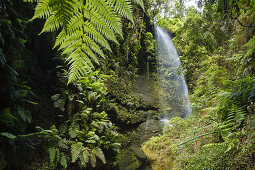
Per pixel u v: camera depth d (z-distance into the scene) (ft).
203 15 25.13
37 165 9.75
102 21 1.76
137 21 31.65
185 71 30.96
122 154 17.07
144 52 35.42
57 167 10.58
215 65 19.62
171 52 41.01
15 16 11.67
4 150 8.32
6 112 8.21
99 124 14.62
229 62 18.03
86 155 11.43
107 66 23.22
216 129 12.98
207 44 26.09
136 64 31.01
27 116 10.27
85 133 13.17
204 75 22.57
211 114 15.74
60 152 11.33
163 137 19.47
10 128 9.02
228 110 9.39
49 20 1.68
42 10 1.62
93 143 13.09
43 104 13.60
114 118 20.58
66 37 1.83
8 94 9.20
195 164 11.46
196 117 19.21
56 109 13.87
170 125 21.44
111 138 15.43
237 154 9.07
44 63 15.57
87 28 1.85
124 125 21.21
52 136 10.98
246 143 8.32
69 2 1.55
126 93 24.75
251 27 13.73
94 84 15.66
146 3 35.40
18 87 10.82
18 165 9.02
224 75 16.80
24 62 12.75
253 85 8.29
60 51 16.22
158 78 34.35
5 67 8.88
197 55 27.12
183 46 32.04
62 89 13.85
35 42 15.07
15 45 11.01
